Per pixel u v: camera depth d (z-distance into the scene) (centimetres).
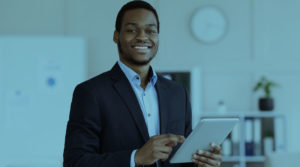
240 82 445
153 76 151
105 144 137
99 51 446
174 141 122
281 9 446
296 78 445
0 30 441
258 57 445
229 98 445
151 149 121
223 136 135
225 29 444
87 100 137
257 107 443
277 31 446
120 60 151
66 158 134
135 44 142
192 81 406
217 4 446
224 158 398
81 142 133
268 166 208
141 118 140
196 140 128
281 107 445
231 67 445
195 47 446
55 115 428
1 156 422
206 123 123
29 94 427
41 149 426
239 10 445
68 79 429
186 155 133
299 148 442
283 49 446
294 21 446
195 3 445
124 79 145
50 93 428
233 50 446
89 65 444
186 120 158
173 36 445
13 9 443
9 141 424
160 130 143
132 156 125
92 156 128
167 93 152
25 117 427
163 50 445
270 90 419
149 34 144
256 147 400
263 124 417
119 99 140
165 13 445
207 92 445
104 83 142
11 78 426
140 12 143
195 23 444
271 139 402
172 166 145
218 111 412
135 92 147
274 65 445
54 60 428
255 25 445
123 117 138
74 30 445
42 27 445
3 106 425
